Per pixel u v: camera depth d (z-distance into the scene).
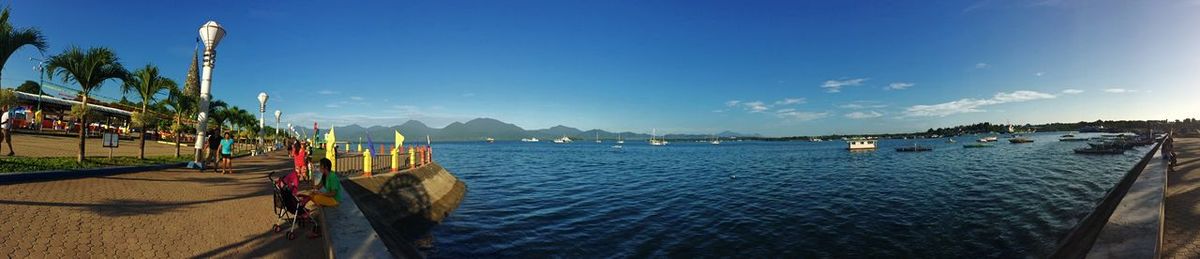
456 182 27.53
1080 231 12.22
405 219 16.88
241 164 25.11
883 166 50.56
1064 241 12.74
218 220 9.62
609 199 24.23
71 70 16.80
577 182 33.88
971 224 16.70
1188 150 47.06
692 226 16.97
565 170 47.19
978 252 13.19
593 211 20.25
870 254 13.22
